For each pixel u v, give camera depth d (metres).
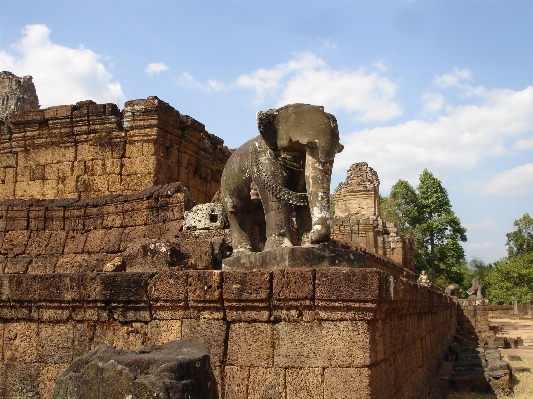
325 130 6.11
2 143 15.33
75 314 6.58
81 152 14.61
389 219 49.66
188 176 15.48
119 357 3.65
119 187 14.08
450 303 20.59
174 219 10.37
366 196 33.69
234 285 5.66
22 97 23.08
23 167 15.11
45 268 10.70
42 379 6.59
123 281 6.25
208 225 9.70
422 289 8.38
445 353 15.45
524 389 11.98
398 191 53.41
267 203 6.61
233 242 7.30
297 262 5.79
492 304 54.75
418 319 9.09
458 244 51.06
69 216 11.66
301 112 6.25
